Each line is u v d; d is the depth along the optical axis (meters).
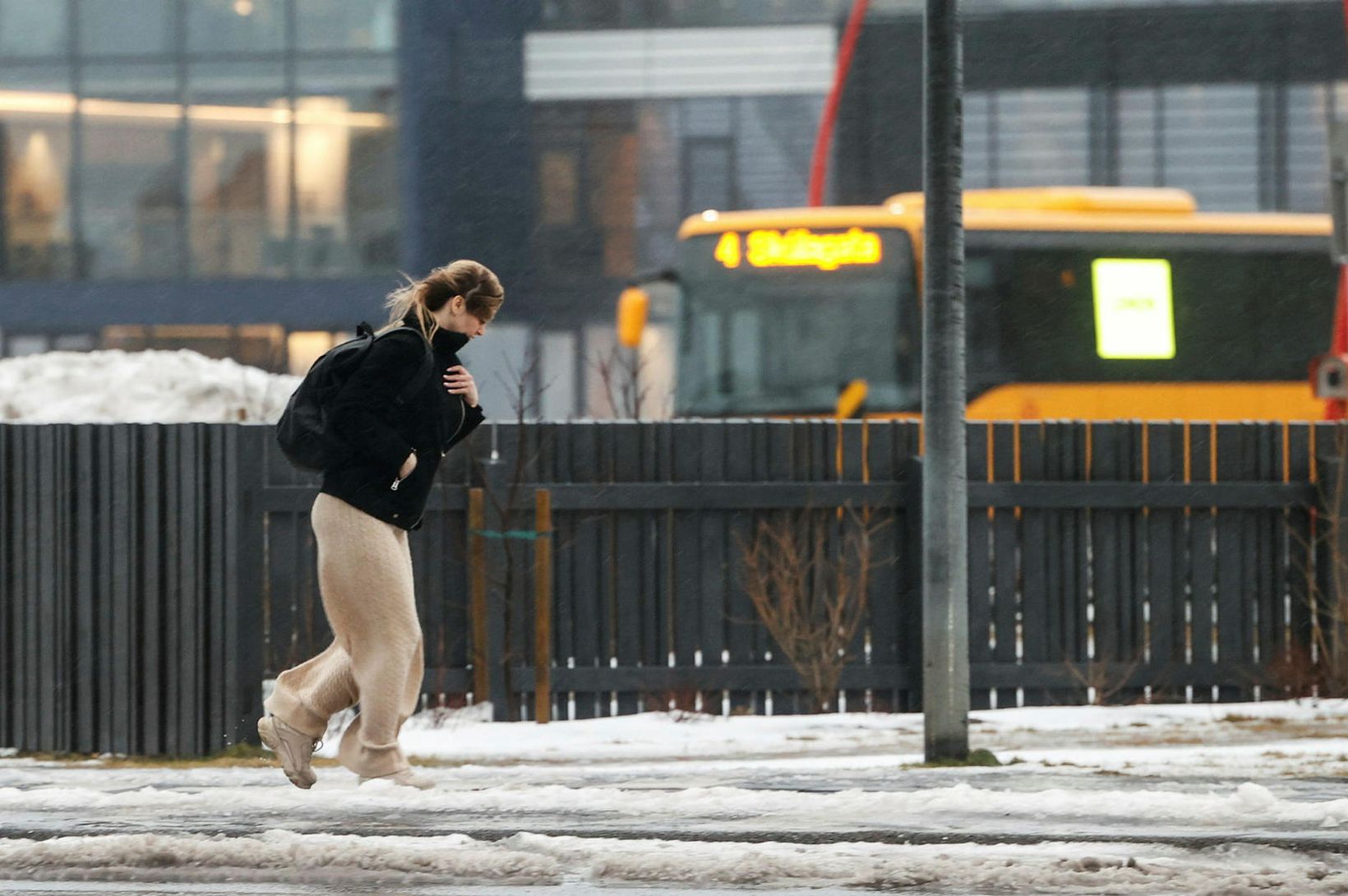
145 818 21.66
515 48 134.12
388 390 23.70
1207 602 43.09
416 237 132.75
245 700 37.91
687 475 42.50
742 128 133.88
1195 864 18.52
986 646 42.84
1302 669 42.88
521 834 19.77
